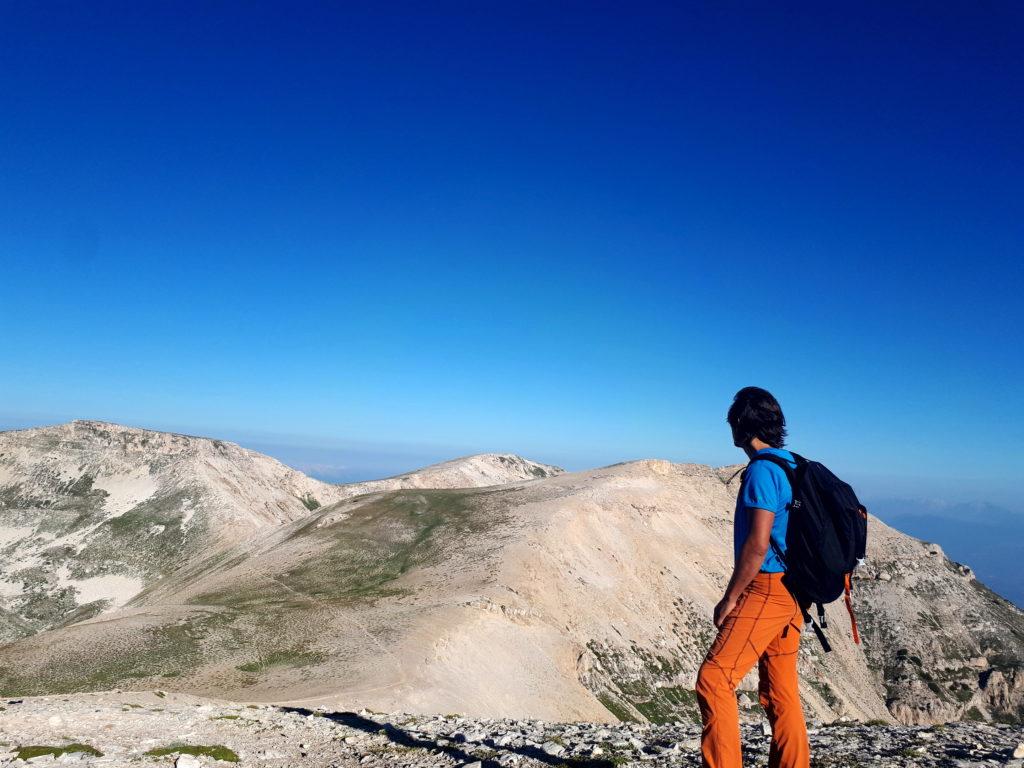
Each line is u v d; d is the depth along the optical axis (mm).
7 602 119188
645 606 80062
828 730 10828
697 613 85750
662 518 110062
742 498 4867
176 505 156625
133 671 40594
